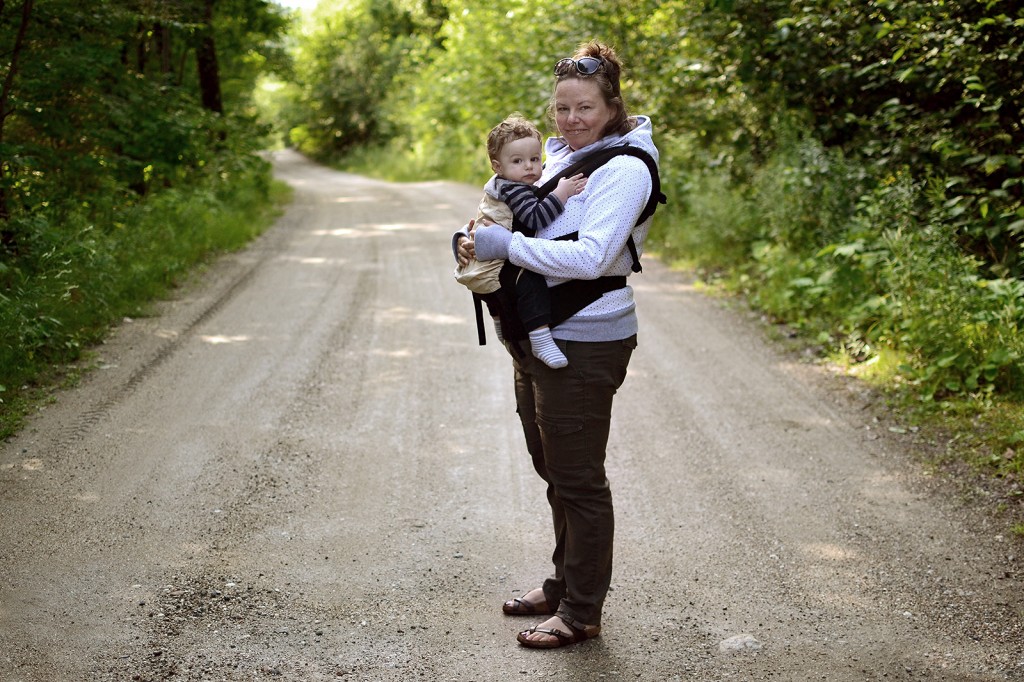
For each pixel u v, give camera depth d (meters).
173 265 8.98
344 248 11.45
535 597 3.25
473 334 7.05
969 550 3.69
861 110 9.09
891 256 6.95
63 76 8.62
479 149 23.58
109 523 3.82
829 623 3.18
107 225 9.50
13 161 7.55
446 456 4.69
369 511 4.05
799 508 4.13
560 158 2.85
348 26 44.62
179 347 6.59
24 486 4.16
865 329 6.83
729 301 8.20
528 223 2.70
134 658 2.89
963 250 7.02
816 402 5.58
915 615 3.22
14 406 5.15
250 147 17.28
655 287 8.87
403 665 2.92
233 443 4.77
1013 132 7.05
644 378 6.07
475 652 3.00
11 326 5.75
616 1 12.74
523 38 16.05
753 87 9.83
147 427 4.96
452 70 21.20
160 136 11.53
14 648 2.91
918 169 7.69
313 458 4.62
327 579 3.45
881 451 4.80
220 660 2.91
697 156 11.52
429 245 11.58
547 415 2.85
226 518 3.92
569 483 2.90
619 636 3.11
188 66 18.80
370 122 43.59
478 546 3.75
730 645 3.04
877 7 7.71
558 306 2.75
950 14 7.04
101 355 6.31
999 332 5.47
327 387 5.74
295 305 8.03
